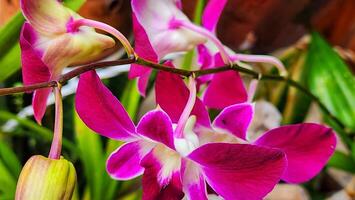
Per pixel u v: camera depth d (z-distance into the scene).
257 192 0.23
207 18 0.29
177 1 0.26
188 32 0.26
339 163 0.37
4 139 0.39
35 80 0.23
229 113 0.25
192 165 0.25
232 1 0.37
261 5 0.38
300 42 0.42
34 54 0.23
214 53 0.28
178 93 0.25
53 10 0.23
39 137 0.39
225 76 0.28
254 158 0.23
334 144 0.25
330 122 0.36
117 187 0.36
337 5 0.44
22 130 0.38
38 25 0.23
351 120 0.36
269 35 0.41
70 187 0.22
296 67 0.42
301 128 0.25
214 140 0.26
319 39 0.38
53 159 0.22
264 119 0.38
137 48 0.25
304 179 0.26
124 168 0.25
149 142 0.25
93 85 0.23
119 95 0.38
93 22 0.24
